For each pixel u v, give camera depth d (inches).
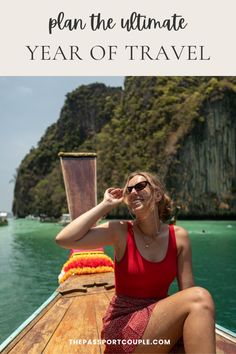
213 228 1427.2
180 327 85.7
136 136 2598.4
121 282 97.9
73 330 144.9
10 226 2118.6
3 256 729.6
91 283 222.4
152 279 95.1
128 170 2443.4
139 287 95.8
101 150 2955.2
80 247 97.0
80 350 123.9
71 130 4126.5
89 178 310.2
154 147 2347.4
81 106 4126.5
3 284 441.1
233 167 2186.3
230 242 885.2
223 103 2197.3
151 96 2669.8
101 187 2608.3
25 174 4259.4
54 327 148.7
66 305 184.2
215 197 2182.6
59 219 2827.3
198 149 2210.9
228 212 2161.7
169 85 2608.3
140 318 90.0
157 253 96.7
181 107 2332.7
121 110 3184.1
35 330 145.0
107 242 98.0
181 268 99.7
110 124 3307.1
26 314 307.0
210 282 419.8
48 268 570.3
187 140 2214.6
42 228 1849.2
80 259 257.4
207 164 2201.0
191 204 2175.2
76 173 309.0
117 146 2728.8
